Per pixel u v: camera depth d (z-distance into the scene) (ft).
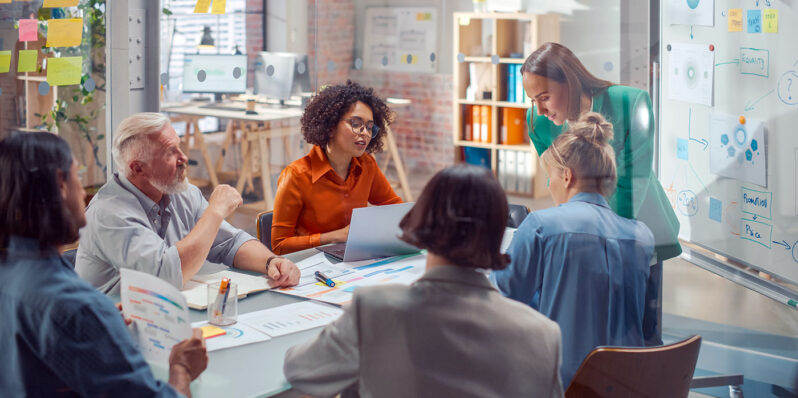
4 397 3.93
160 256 5.65
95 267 5.82
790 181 8.05
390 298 3.86
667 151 8.21
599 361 4.70
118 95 10.50
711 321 8.29
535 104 7.55
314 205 7.63
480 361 3.74
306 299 5.68
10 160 3.85
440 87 16.74
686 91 8.19
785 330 8.29
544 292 5.82
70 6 9.75
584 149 6.16
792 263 8.09
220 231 6.56
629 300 5.98
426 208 3.88
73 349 3.70
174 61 14.44
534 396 3.79
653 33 8.01
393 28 17.35
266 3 18.40
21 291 3.77
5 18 9.18
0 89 9.21
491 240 3.85
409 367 3.77
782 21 7.95
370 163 8.07
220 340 4.80
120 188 5.95
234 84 15.71
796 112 7.96
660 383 4.89
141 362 3.88
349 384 4.00
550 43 7.70
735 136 8.21
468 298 3.80
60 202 3.93
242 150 16.16
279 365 4.45
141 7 10.86
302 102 17.08
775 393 8.24
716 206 8.47
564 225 5.79
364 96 7.81
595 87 7.45
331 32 18.67
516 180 12.85
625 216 7.05
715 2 8.05
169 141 5.95
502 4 13.17
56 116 9.76
